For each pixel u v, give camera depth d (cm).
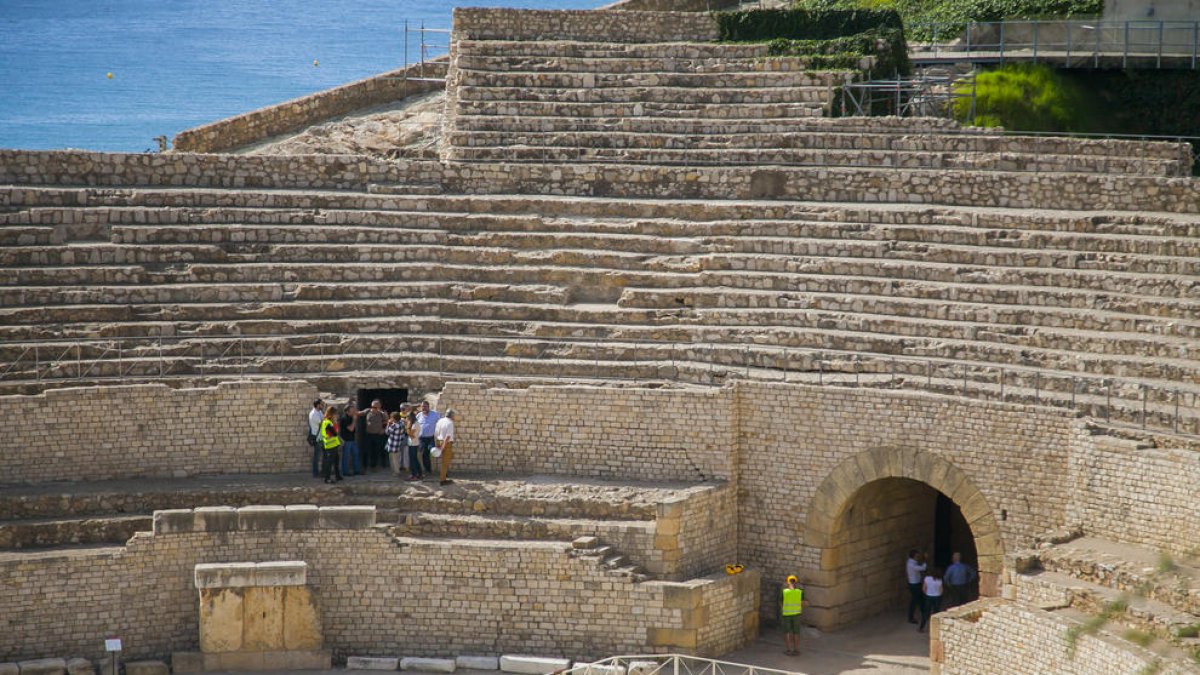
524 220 6291
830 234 6025
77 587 5188
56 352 5766
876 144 6366
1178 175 5978
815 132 6488
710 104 6719
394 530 5391
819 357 5669
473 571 5331
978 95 6912
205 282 6056
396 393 6084
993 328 5553
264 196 6322
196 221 6209
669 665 5259
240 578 5206
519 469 5762
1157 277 5456
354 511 5356
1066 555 4850
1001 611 4722
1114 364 5281
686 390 5619
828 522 5522
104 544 5322
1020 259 5719
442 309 6081
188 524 5278
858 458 5466
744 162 6462
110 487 5522
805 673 5203
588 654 5309
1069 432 5091
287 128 7869
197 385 5766
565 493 5522
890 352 5638
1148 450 4884
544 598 5316
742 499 5659
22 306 5850
